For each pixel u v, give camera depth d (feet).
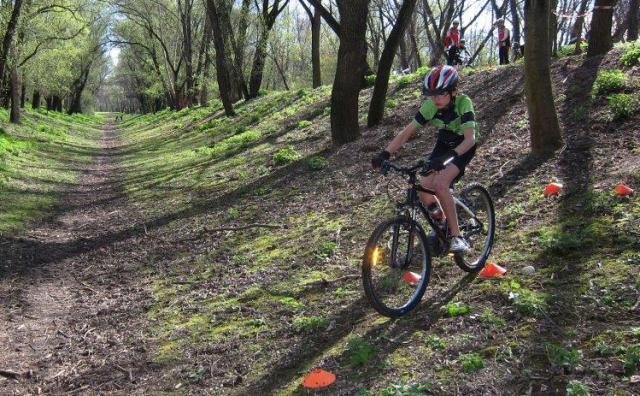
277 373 14.05
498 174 24.70
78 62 177.58
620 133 24.17
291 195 32.99
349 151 39.06
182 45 161.48
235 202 34.65
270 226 27.78
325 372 12.87
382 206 26.21
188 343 16.74
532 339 12.93
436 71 14.67
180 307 19.76
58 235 32.50
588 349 12.09
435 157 15.33
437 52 90.94
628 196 18.62
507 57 59.06
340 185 32.12
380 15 120.16
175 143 79.41
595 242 16.75
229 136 68.49
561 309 13.92
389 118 43.78
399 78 58.54
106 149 89.66
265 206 32.09
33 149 67.56
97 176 56.90
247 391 13.48
